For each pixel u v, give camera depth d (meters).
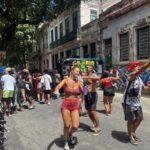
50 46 40.34
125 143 8.23
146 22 17.50
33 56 48.16
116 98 17.12
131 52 19.22
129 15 19.39
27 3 21.05
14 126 10.48
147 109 13.30
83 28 27.42
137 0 18.16
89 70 9.32
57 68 22.89
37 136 9.12
